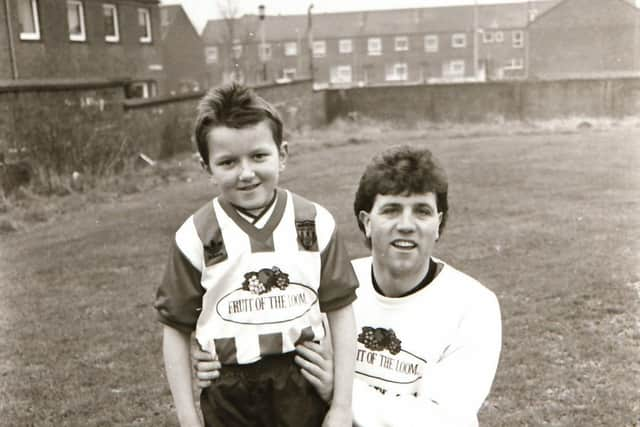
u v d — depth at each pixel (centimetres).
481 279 660
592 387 435
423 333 220
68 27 2250
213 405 189
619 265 683
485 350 218
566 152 1617
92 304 632
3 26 1948
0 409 434
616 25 4856
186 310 190
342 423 190
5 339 546
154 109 1642
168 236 883
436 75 6538
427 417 205
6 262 779
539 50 5019
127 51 2605
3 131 1175
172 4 5081
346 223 909
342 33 6644
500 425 394
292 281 187
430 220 215
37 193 1186
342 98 2962
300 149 1881
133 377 482
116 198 1184
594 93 2764
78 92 1362
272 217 190
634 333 514
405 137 2183
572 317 553
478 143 1923
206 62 5691
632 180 1182
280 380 186
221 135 184
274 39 6706
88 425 420
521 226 869
